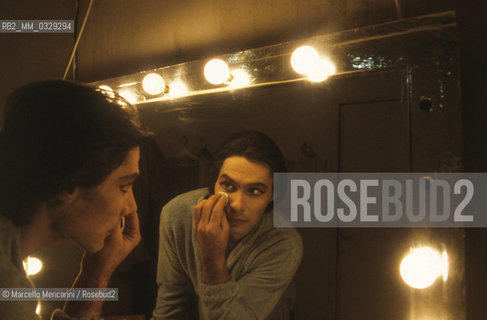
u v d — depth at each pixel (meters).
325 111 0.69
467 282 0.61
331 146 0.68
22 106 0.51
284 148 0.72
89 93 0.53
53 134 0.50
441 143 0.60
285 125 0.72
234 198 0.75
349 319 0.64
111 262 0.84
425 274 0.57
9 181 0.49
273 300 0.70
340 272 0.65
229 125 0.78
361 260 0.64
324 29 0.76
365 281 0.63
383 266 0.62
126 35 1.04
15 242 0.47
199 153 0.81
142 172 0.87
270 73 0.75
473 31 0.63
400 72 0.63
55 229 0.55
